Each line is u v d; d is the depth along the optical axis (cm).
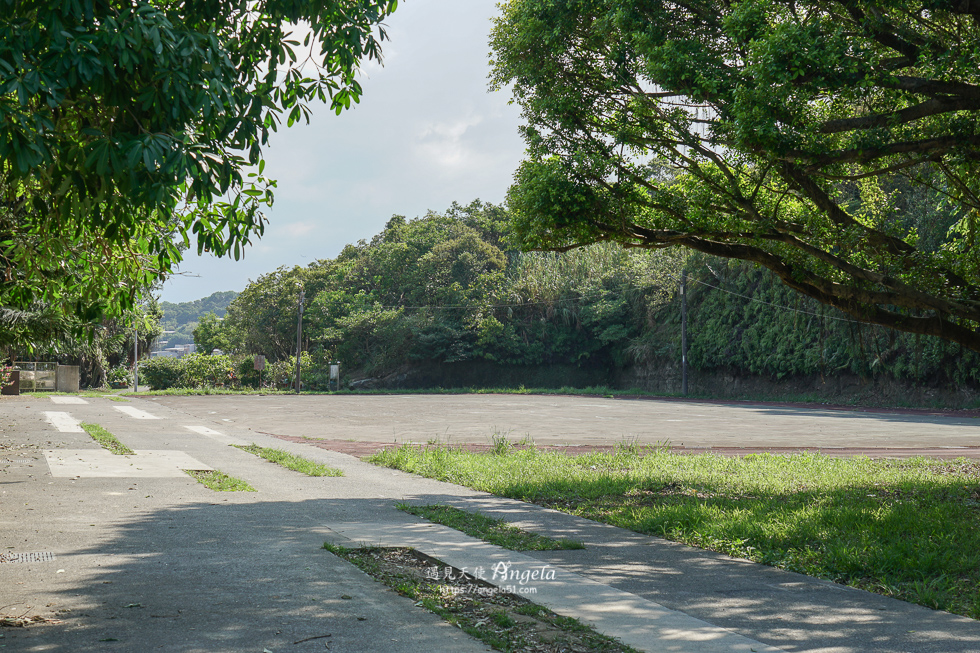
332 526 789
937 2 963
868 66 966
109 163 422
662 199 1200
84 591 520
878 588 600
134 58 413
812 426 2767
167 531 736
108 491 980
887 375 4519
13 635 424
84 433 1805
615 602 528
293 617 473
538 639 446
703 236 1212
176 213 645
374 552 678
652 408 3888
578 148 1193
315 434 2191
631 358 6438
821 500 1012
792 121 986
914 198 2917
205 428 2180
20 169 399
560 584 574
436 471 1301
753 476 1310
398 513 888
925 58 970
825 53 961
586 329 6688
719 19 1093
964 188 1204
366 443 1923
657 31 1112
